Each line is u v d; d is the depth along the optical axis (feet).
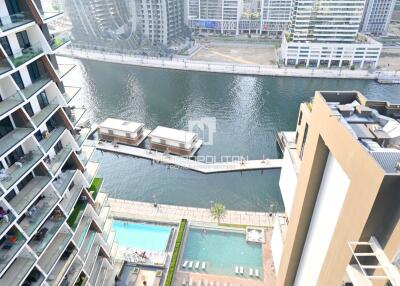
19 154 106.93
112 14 615.57
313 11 522.88
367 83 501.15
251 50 642.22
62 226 124.47
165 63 569.23
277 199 267.59
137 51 622.54
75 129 135.74
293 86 488.02
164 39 637.71
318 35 544.62
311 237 116.67
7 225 95.20
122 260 193.98
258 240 210.59
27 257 109.29
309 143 106.52
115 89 476.54
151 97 451.53
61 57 603.26
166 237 216.74
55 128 123.54
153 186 282.97
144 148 334.03
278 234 163.32
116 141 338.75
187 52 625.41
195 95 457.27
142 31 630.74
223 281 185.47
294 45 545.03
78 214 137.80
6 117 98.84
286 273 138.00
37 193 107.96
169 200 266.16
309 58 553.64
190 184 285.64
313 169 104.22
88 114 403.13
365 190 72.02
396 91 476.54
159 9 604.49
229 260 199.41
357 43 539.70
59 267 129.90
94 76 523.29
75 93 128.57
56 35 118.11
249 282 185.16
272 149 335.06
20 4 98.32
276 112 410.93
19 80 103.14
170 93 463.42
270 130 370.12
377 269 71.31
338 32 537.65
